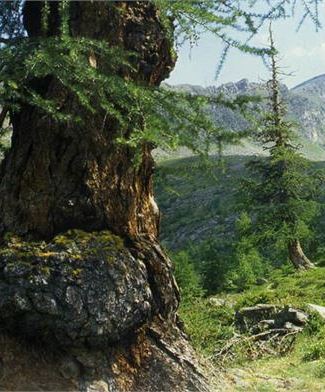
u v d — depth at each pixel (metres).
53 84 7.47
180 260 30.22
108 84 6.46
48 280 6.92
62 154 7.45
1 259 6.97
